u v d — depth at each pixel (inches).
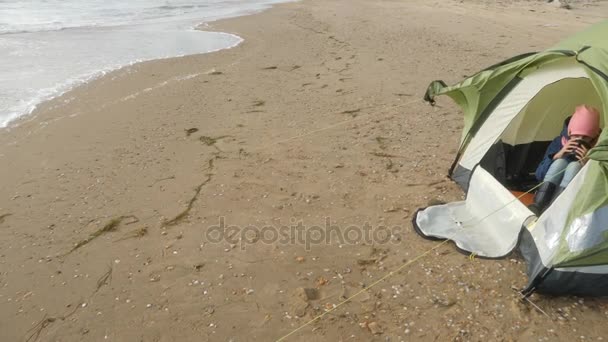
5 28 534.0
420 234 170.9
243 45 483.8
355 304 140.7
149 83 352.2
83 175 217.0
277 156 233.6
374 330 130.9
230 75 373.1
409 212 186.4
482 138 193.6
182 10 733.3
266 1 871.1
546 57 164.7
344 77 361.4
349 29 558.3
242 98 318.3
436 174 214.2
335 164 225.0
